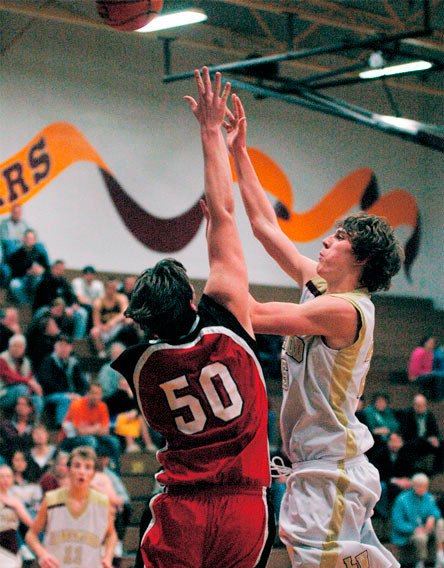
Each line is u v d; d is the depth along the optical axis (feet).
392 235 11.26
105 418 38.70
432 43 48.91
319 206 60.75
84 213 52.06
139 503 39.40
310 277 12.23
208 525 9.61
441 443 47.24
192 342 9.60
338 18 47.73
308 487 11.09
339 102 42.32
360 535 11.35
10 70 50.16
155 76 54.80
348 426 11.13
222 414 9.59
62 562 26.94
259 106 58.70
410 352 59.31
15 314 42.04
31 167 50.44
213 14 53.31
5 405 39.04
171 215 55.06
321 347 10.97
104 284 50.70
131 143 53.88
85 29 52.44
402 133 39.68
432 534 41.42
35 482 34.91
